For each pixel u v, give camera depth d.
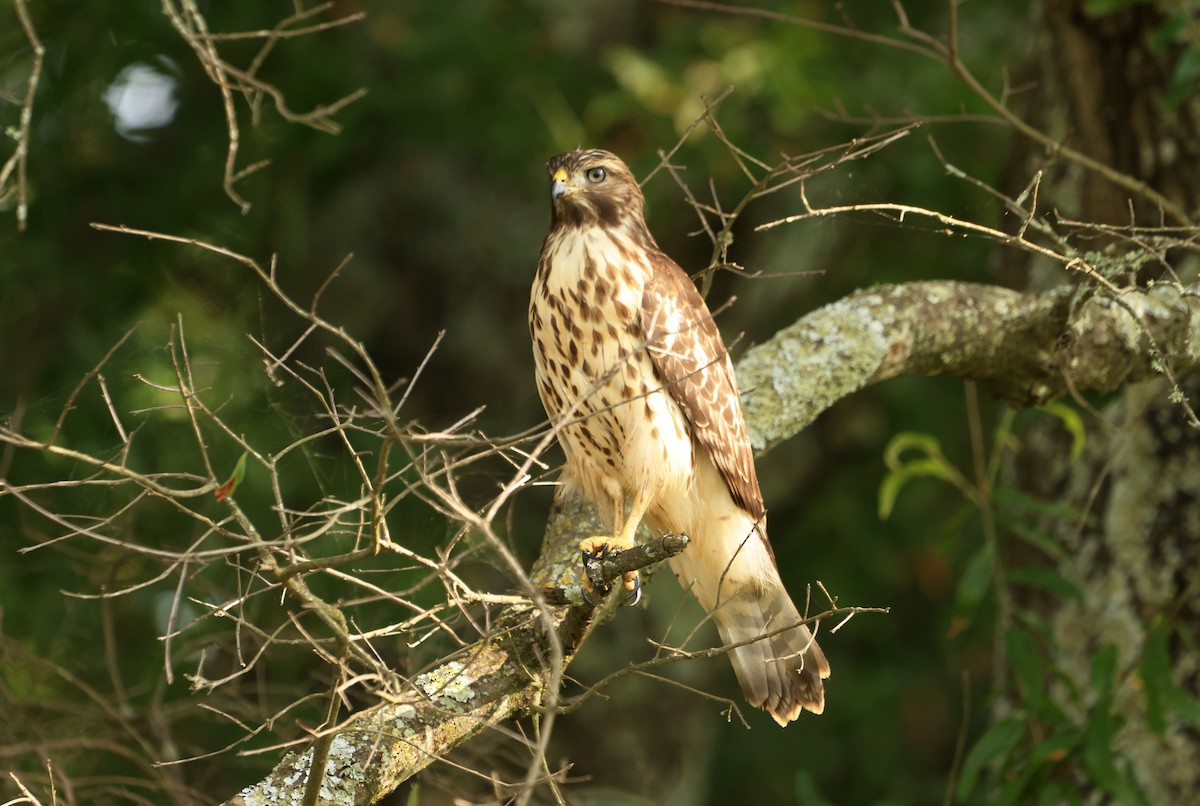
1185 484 9.80
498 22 14.70
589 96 15.16
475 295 16.12
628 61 14.46
